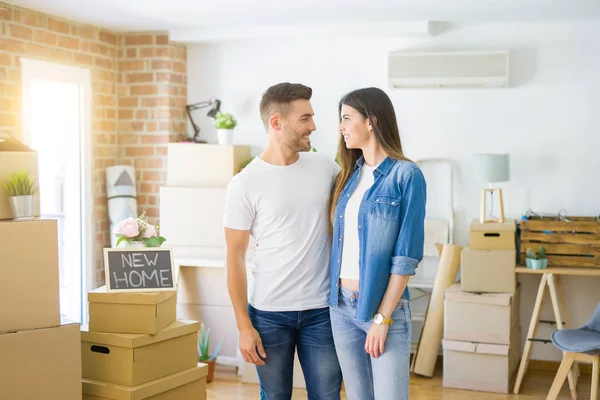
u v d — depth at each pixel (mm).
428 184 5891
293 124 2994
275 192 3006
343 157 2963
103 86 5992
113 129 6137
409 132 5902
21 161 3166
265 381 3137
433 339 5555
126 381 3252
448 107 5828
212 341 5637
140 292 3334
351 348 2922
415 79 5723
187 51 6305
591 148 5613
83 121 5777
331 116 6047
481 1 4883
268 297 3041
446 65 5668
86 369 3357
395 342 2785
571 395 5074
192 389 3520
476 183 5805
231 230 3047
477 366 5234
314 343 3074
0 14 4949
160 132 6102
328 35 5785
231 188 3061
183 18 5520
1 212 3105
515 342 5492
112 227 5996
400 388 2770
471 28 5746
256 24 5766
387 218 2736
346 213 2889
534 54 5664
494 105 5754
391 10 5184
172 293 3473
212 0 4871
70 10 5234
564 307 5520
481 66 5605
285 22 5664
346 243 2891
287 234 3008
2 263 3016
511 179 5754
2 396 3023
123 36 6137
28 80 5211
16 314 3059
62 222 5938
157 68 6086
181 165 5766
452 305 5270
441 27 5777
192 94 6312
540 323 5738
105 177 6047
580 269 5199
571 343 4164
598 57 5566
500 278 5266
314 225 3029
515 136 5734
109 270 3350
